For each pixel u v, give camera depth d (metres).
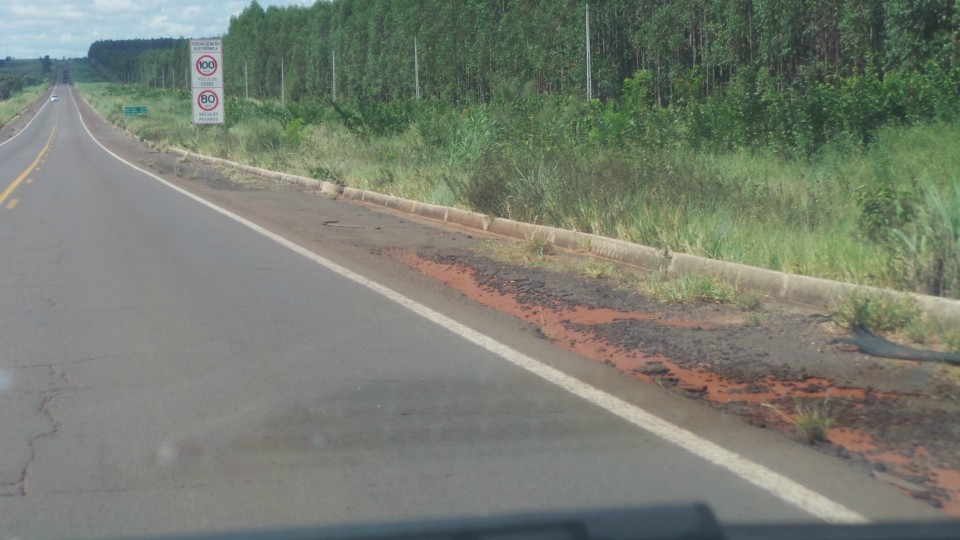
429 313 9.48
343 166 26.45
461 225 16.66
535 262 12.20
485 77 58.12
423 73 66.44
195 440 5.87
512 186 15.89
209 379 7.22
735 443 5.77
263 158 33.12
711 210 12.90
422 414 6.36
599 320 9.04
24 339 8.48
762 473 5.26
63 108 129.12
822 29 41.16
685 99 27.08
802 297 9.50
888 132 19.00
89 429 6.07
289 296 10.38
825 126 20.44
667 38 48.69
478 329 8.77
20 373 7.38
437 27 64.56
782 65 42.78
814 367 7.36
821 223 12.05
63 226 16.61
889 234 10.06
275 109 55.06
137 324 9.08
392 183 21.81
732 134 22.00
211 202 20.88
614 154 17.64
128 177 29.08
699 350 7.87
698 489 5.04
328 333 8.67
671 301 9.72
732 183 14.65
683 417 6.27
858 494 4.95
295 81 100.50
